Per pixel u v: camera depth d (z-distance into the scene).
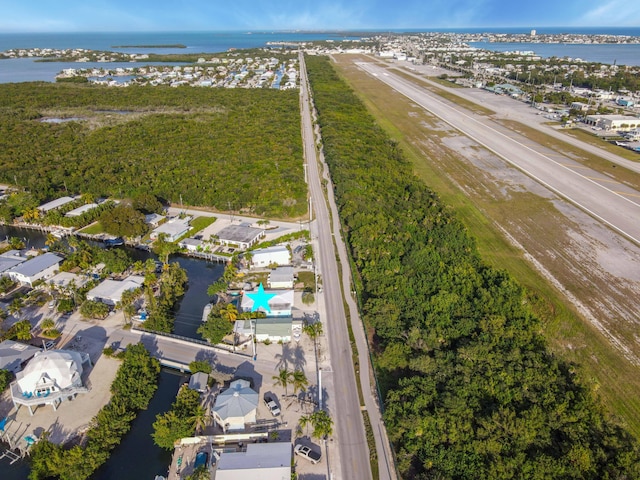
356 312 89.56
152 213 129.50
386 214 126.50
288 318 84.50
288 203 135.50
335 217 130.88
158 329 83.88
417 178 155.25
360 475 57.44
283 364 76.19
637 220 127.25
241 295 95.31
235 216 132.25
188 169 158.38
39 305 92.00
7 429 63.72
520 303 87.25
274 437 62.09
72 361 69.88
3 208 129.62
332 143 187.25
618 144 196.75
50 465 56.66
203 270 107.25
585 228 122.88
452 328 79.88
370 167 160.62
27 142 189.50
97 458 58.81
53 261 104.06
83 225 126.56
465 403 63.00
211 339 79.56
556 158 179.75
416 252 104.75
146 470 59.59
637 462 53.94
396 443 60.72
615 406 67.44
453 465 55.84
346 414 66.38
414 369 71.81
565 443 57.38
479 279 95.12
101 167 160.00
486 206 136.88
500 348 74.62
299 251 112.31
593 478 53.56
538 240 116.69
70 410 66.94
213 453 60.25
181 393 67.44
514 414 59.91
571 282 98.44
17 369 72.88
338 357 77.62
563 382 67.06
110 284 96.12
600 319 86.75
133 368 71.94
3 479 57.91
